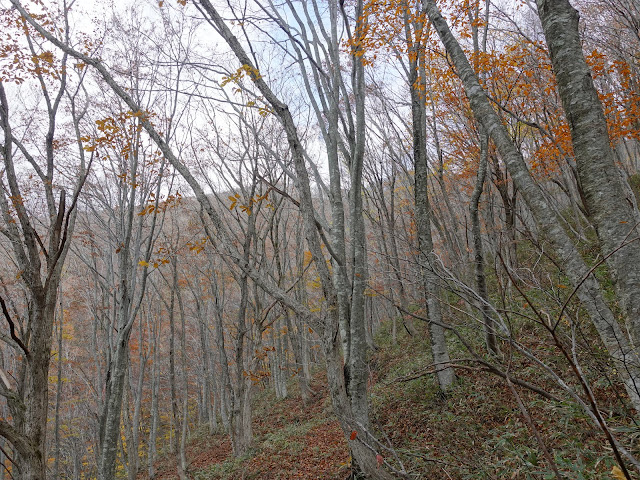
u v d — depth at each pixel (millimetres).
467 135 11367
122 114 7781
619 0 8695
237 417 12188
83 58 4938
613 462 3441
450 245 9961
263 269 12141
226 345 23375
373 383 12281
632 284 2701
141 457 21672
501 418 5949
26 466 3863
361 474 4820
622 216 2805
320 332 4398
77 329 19344
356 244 5859
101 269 16625
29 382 4148
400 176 15422
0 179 4926
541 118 10406
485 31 8266
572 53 3068
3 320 10469
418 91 8312
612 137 8039
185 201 12484
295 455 10391
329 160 6281
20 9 5098
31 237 4352
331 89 6418
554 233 3320
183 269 18219
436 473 4883
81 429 19422
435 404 7711
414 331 14875
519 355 6777
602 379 4523
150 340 18875
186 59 7129
